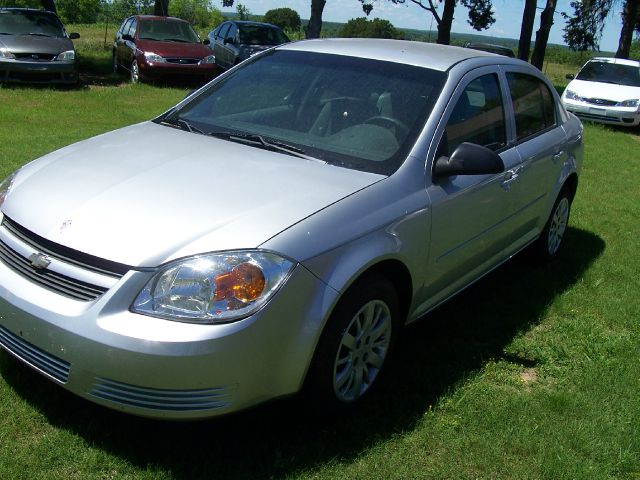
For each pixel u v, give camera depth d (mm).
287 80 4137
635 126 15656
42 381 3252
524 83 4863
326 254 2834
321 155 3512
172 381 2572
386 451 3008
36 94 12227
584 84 15953
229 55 17266
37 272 2814
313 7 19891
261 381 2725
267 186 3086
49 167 3375
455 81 3908
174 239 2697
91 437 2908
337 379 3059
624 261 5910
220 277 2619
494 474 2951
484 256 4309
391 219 3172
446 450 3064
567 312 4723
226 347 2582
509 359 4004
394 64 4051
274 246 2709
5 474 2627
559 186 5273
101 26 38906
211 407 2648
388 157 3479
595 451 3135
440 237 3596
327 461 2900
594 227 6922
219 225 2762
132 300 2615
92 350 2604
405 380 3621
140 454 2842
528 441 3143
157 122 4160
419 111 3707
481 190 3922
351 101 3836
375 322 3252
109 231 2748
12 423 2941
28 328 2758
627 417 3438
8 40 12852
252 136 3729
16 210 3033
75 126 9523
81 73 16656
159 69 14555
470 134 3955
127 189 3010
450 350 4012
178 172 3193
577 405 3498
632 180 9469
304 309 2762
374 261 3027
